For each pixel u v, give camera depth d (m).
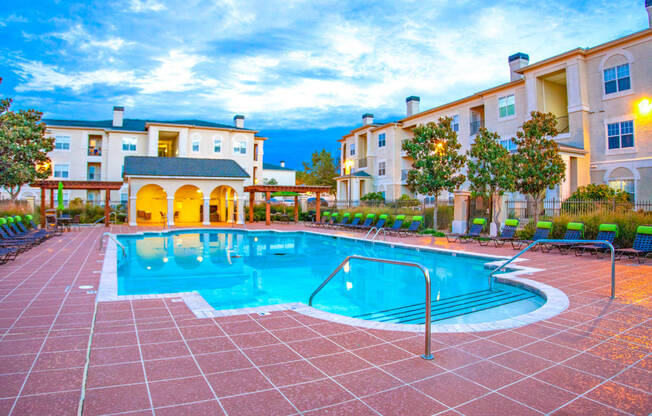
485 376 3.20
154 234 19.03
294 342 4.01
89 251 11.89
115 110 35.44
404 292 7.73
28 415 2.44
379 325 4.64
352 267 10.83
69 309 5.22
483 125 27.22
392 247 14.50
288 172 51.53
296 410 2.60
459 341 4.09
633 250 10.04
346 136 40.31
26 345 3.80
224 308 6.60
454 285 8.28
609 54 18.69
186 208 29.12
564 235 12.22
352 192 34.97
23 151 23.11
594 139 19.33
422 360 3.54
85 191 34.00
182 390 2.89
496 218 16.41
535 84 21.42
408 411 2.60
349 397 2.80
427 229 19.23
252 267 10.84
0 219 12.62
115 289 6.50
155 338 4.10
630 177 17.89
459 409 2.63
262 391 2.89
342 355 3.66
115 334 4.21
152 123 33.62
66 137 33.56
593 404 2.73
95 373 3.18
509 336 4.26
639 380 3.15
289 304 5.62
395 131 33.06
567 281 7.39
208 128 35.78
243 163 37.59
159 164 24.12
